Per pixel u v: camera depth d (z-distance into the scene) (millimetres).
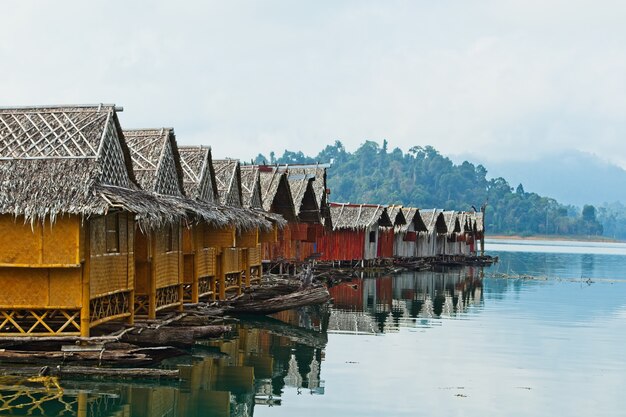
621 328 29375
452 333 27234
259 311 30328
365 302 36750
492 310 34719
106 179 19000
